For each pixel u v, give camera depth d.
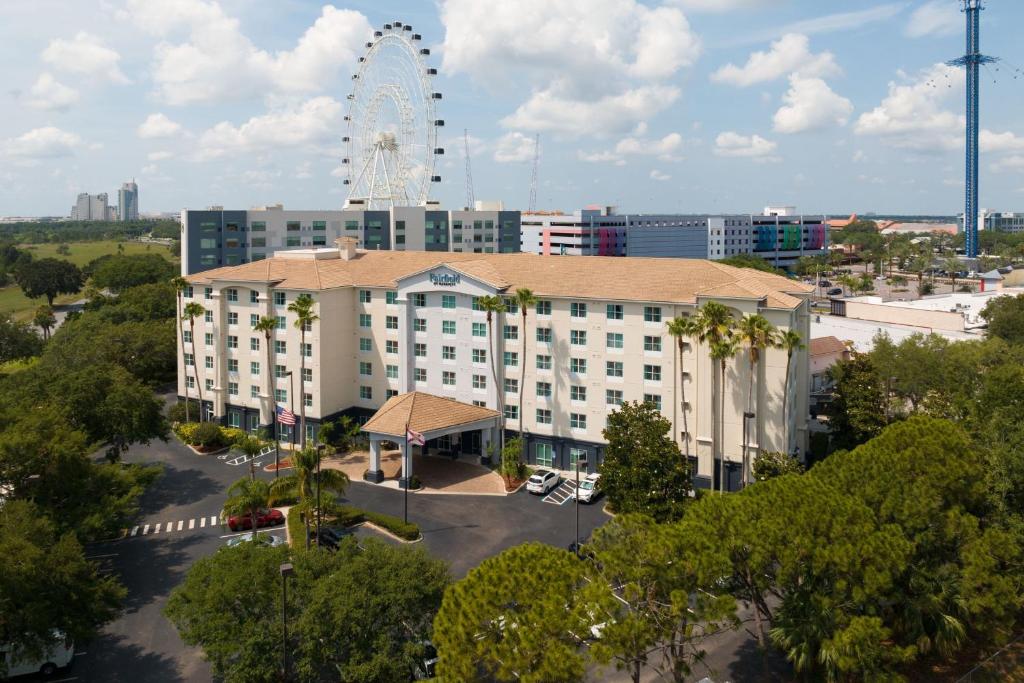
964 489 48.72
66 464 59.56
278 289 98.12
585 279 87.12
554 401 87.19
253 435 101.25
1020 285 198.25
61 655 49.19
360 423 101.44
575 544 66.44
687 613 36.66
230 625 43.44
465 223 196.00
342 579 43.81
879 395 85.94
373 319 99.56
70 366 109.25
